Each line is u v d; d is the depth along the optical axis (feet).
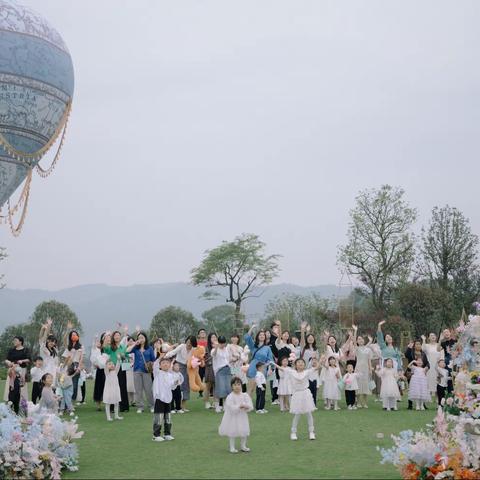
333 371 60.13
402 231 154.81
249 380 59.57
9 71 74.18
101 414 55.31
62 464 33.50
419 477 29.40
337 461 34.96
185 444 40.47
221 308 220.23
